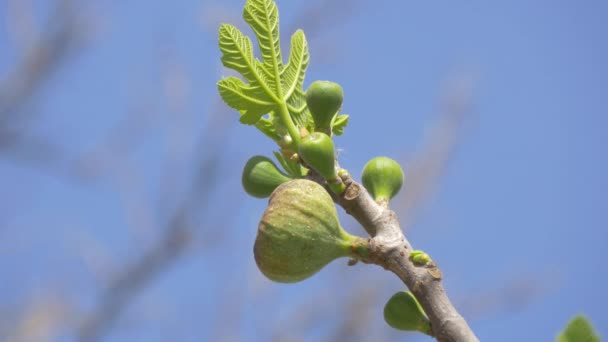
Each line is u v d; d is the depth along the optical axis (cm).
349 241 78
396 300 78
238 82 81
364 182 81
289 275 78
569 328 73
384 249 77
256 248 78
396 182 80
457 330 75
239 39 81
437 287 76
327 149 78
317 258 78
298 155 81
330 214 78
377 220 78
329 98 81
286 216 77
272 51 81
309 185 78
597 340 72
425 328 78
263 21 81
